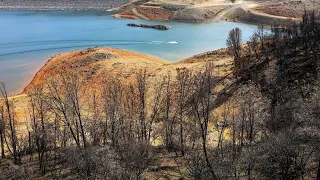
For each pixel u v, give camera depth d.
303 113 45.88
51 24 185.88
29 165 51.00
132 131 56.16
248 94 68.94
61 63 116.75
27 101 82.31
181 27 183.62
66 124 55.00
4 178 47.03
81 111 69.75
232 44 115.69
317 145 37.62
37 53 134.50
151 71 102.94
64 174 46.53
